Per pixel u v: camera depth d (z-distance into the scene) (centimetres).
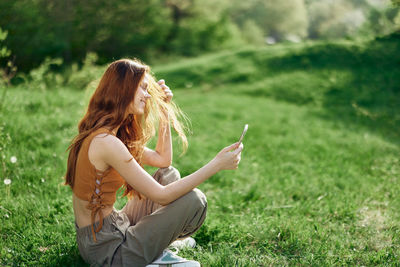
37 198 321
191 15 3145
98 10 2256
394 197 390
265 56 1523
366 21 2070
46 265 230
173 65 1734
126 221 225
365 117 890
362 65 1276
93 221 210
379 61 1273
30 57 1769
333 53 1415
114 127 203
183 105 961
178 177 237
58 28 2014
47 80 923
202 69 1488
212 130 696
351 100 1034
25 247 248
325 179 445
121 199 330
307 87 1181
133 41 2520
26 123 504
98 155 197
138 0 2445
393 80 1129
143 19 2538
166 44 2922
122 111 204
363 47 1400
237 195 379
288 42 1808
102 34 2302
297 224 301
